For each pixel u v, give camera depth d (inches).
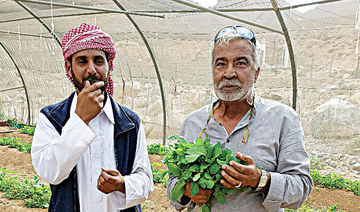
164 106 457.7
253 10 291.6
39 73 599.5
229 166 81.0
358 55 395.2
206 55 422.0
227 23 346.9
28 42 537.6
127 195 89.6
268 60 405.1
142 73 493.0
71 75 97.0
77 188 92.7
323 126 473.7
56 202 91.2
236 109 95.9
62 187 91.6
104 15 384.2
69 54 92.0
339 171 424.5
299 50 370.3
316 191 312.0
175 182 94.8
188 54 430.3
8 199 254.8
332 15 299.6
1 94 705.0
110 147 97.4
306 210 243.8
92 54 92.2
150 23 378.6
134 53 468.1
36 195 249.6
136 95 557.6
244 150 91.7
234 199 88.6
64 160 84.7
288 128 90.9
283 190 83.1
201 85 459.8
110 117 98.2
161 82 451.5
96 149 95.3
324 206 295.6
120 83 551.8
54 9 368.2
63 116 95.0
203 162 84.1
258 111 94.3
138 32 405.7
